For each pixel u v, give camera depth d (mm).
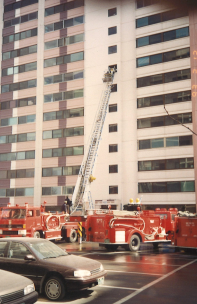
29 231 16922
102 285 8594
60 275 7379
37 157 39594
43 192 38594
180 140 32125
